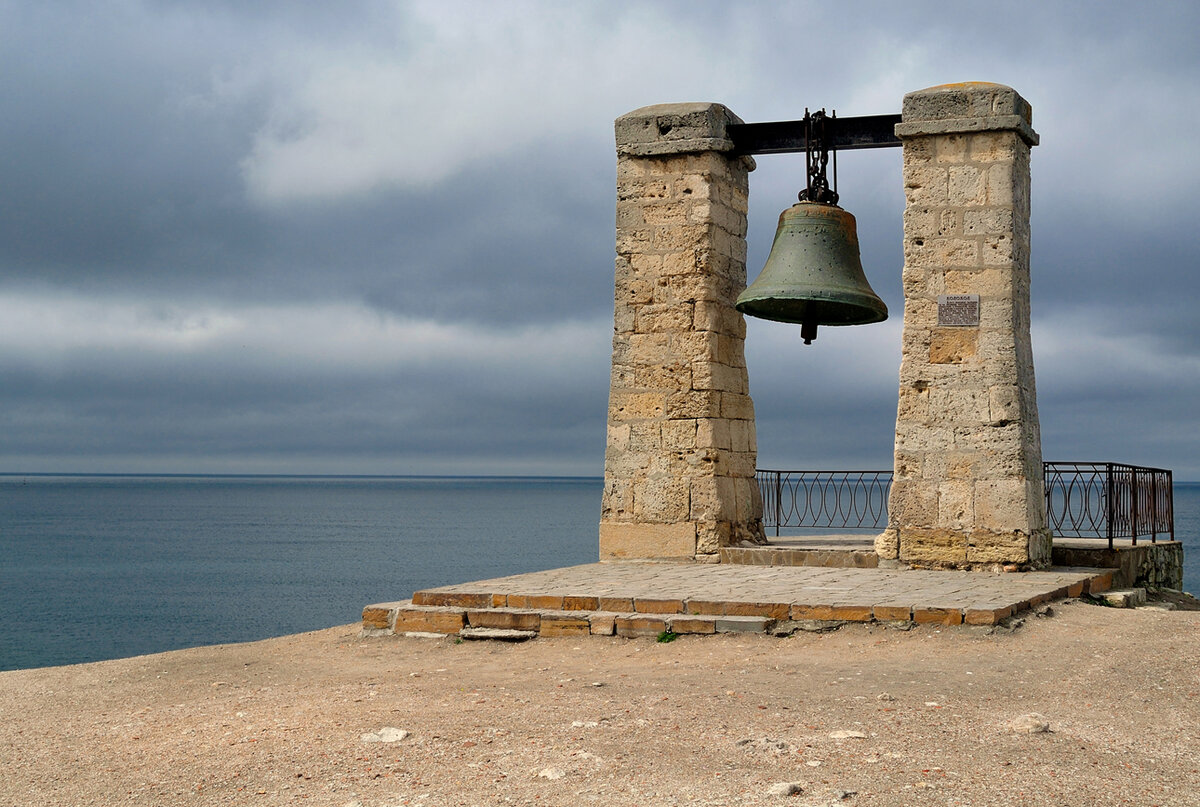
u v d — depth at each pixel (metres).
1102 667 8.04
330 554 73.06
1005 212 13.21
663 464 14.60
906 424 13.42
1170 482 15.70
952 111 13.38
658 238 14.85
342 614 43.75
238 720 7.45
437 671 9.02
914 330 13.48
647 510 14.62
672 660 9.04
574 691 7.86
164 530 103.81
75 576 59.09
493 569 60.97
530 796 5.57
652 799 5.45
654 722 6.85
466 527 108.12
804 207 13.45
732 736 6.48
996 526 12.96
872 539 15.58
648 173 14.92
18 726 7.66
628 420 14.84
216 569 62.59
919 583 11.55
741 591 10.77
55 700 8.49
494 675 8.73
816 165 14.02
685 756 6.12
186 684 8.94
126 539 90.31
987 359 13.16
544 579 12.21
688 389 14.57
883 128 13.96
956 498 13.15
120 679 9.22
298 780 6.02
